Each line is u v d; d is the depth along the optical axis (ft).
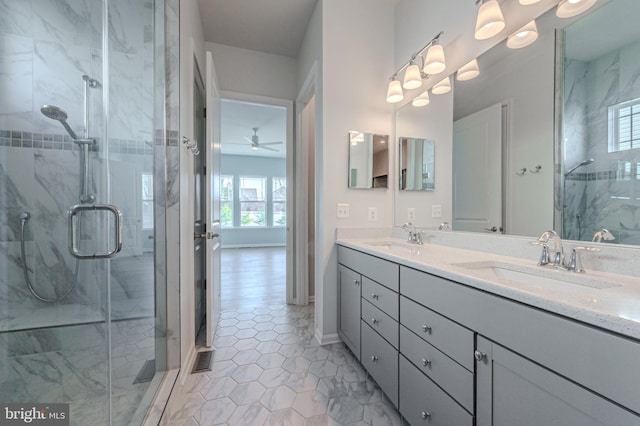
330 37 7.08
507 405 2.67
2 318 4.47
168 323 5.42
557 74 3.96
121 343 4.77
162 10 5.44
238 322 8.41
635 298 2.31
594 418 1.98
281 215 27.14
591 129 3.57
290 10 7.82
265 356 6.43
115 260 4.82
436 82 6.34
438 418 3.61
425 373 3.88
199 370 5.86
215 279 7.72
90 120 5.01
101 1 5.08
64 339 4.53
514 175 4.63
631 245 3.15
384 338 4.93
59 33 4.98
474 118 5.41
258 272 15.39
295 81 10.12
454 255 4.75
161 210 5.39
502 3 4.73
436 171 6.36
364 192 7.45
